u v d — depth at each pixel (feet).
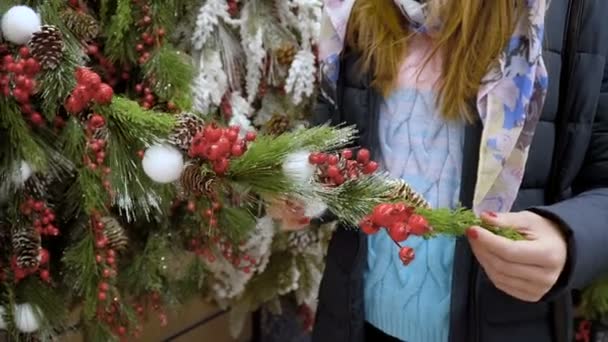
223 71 2.92
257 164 1.69
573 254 2.00
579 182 2.41
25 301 2.25
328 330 2.72
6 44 2.06
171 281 3.13
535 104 2.19
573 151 2.28
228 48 2.92
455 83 2.29
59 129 2.24
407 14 2.40
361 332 2.64
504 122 2.18
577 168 2.31
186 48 2.84
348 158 1.80
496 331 2.33
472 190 2.30
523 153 2.21
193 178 1.69
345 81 2.68
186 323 4.13
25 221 2.19
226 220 2.09
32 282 2.31
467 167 2.31
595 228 2.04
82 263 2.29
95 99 1.79
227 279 3.40
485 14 2.22
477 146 2.29
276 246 3.52
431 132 2.41
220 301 3.79
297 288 3.74
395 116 2.50
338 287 2.66
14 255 2.14
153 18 2.47
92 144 1.88
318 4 3.10
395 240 1.60
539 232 2.02
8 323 2.21
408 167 2.46
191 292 3.34
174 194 2.24
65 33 2.19
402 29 2.50
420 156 2.43
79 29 2.27
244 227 2.11
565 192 2.35
